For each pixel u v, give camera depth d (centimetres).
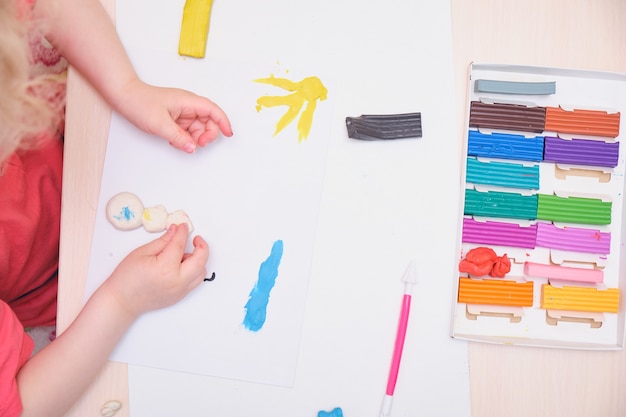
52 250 86
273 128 65
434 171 64
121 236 64
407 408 62
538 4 67
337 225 64
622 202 65
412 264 63
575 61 67
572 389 63
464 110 65
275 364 62
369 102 65
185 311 63
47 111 68
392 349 62
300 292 63
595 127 64
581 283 64
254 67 66
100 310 61
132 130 66
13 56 53
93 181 65
